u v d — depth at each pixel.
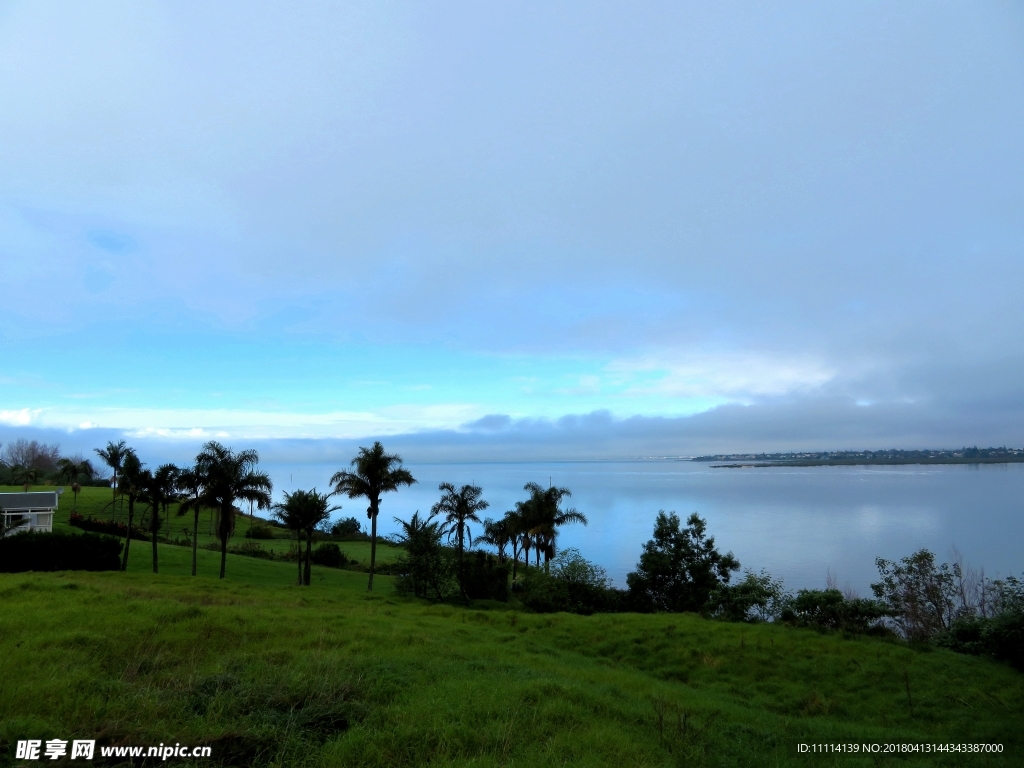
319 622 16.69
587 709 10.24
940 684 15.90
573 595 37.44
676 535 40.50
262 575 43.66
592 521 142.25
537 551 51.66
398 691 10.15
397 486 44.62
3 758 6.27
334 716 8.58
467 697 9.89
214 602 21.30
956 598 29.11
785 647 19.34
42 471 98.69
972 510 152.75
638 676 16.27
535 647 18.55
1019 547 91.25
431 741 8.05
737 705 14.23
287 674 10.09
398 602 31.31
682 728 10.17
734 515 145.62
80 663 10.23
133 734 7.09
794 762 9.93
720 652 19.31
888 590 29.17
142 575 32.19
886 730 12.72
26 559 34.59
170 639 12.75
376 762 7.37
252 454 41.03
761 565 76.56
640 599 39.38
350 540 82.81
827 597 23.48
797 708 15.09
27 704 7.93
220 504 39.97
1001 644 17.84
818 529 116.38
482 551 42.09
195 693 9.00
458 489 47.16
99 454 48.09
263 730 7.70
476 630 20.38
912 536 105.75
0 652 10.48
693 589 38.94
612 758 8.07
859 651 18.70
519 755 7.82
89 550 36.44
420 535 38.22
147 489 38.97
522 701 10.03
